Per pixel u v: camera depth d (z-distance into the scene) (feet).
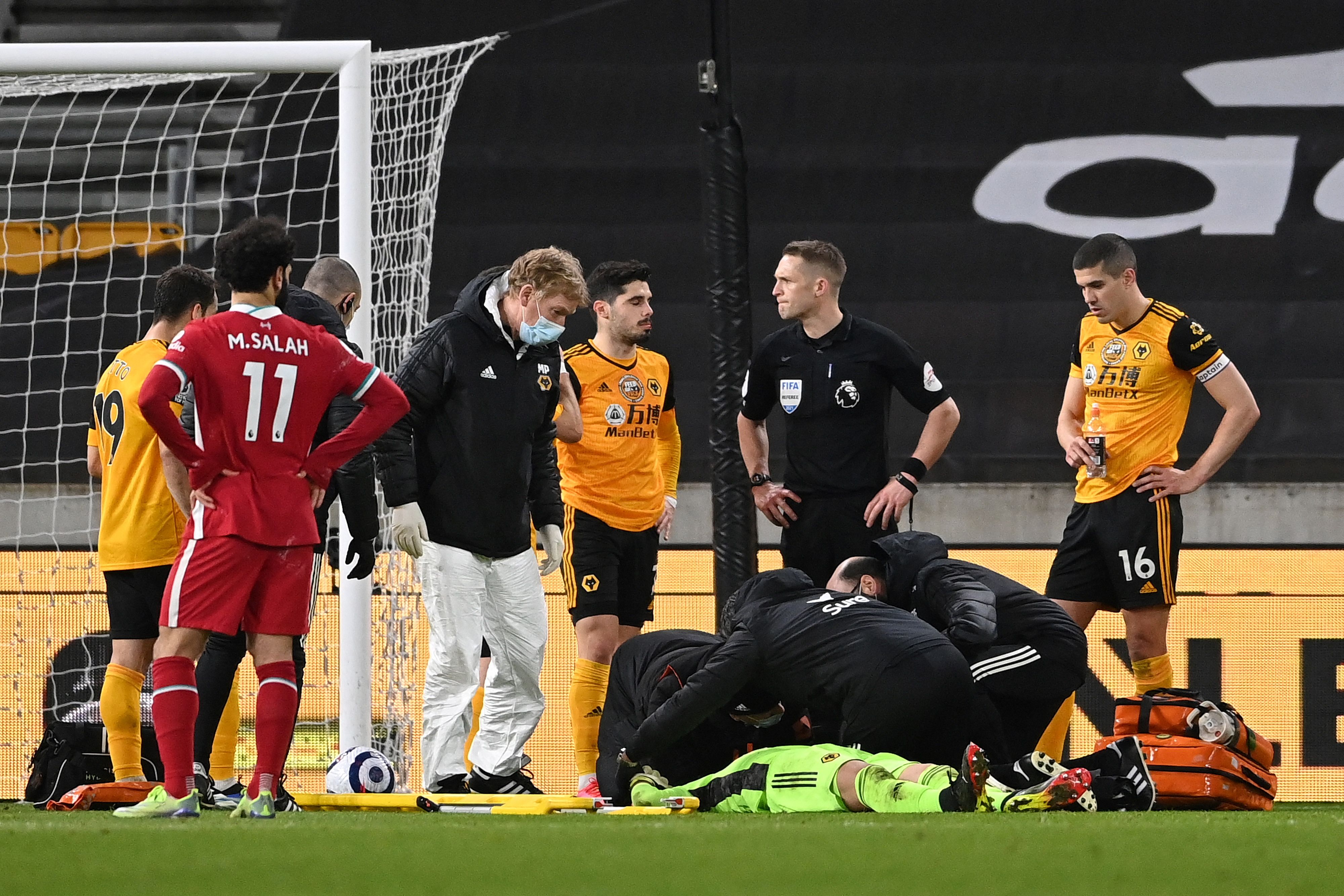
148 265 116.37
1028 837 32.65
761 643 47.73
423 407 53.93
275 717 41.22
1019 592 52.42
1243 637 80.84
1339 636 80.59
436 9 123.24
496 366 54.39
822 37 121.80
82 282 118.01
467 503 54.29
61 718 80.23
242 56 69.41
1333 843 31.63
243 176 120.67
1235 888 25.29
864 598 48.98
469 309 54.44
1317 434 106.22
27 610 81.30
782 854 29.66
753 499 72.38
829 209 116.98
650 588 67.82
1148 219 116.16
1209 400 106.11
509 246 115.65
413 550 53.57
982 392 108.27
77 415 111.34
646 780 49.19
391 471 53.62
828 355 62.64
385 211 97.66
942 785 42.75
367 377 42.37
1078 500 65.72
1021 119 119.14
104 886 25.86
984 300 114.42
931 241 115.96
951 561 53.16
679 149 118.11
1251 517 98.43
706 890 25.14
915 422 107.86
